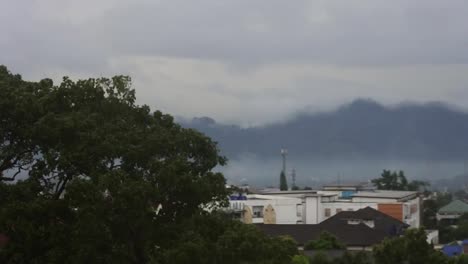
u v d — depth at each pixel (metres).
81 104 33.44
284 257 31.70
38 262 31.00
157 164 30.78
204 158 33.84
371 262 53.31
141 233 30.73
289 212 122.81
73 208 31.05
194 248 28.88
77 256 29.83
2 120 31.61
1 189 31.23
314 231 89.81
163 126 34.50
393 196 139.62
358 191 161.25
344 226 91.69
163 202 31.19
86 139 30.95
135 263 31.42
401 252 43.59
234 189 43.22
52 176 32.16
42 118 31.28
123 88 33.94
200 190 31.08
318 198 129.25
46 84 34.91
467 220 141.62
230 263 29.92
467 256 50.84
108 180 29.20
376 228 97.69
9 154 32.06
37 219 30.55
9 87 31.84
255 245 29.98
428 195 198.12
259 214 119.12
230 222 32.88
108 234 29.91
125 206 28.89
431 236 117.50
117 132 31.94
